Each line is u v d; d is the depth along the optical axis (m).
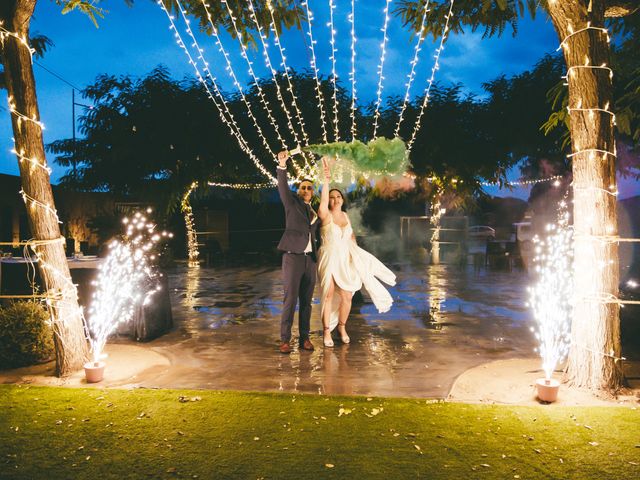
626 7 4.42
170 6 5.54
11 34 4.48
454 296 9.62
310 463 3.00
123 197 16.97
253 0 5.73
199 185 16.53
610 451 3.16
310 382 4.63
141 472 2.91
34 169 4.66
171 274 13.44
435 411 3.82
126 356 5.39
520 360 5.25
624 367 4.95
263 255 19.72
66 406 3.92
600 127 4.19
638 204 15.86
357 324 7.18
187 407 3.89
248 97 15.10
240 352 5.72
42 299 4.97
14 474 2.89
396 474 2.88
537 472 2.91
